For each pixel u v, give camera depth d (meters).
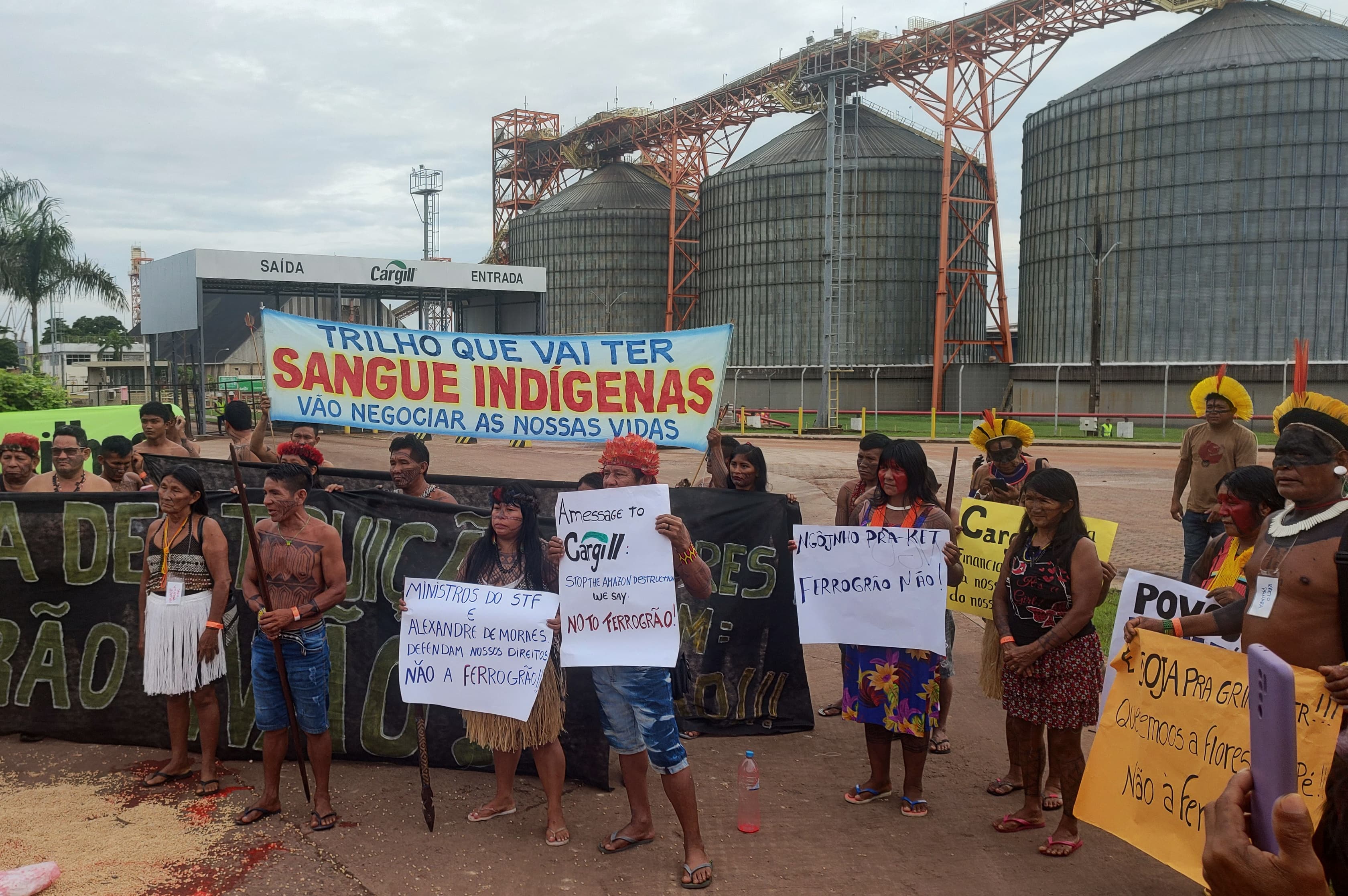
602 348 6.66
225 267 39.47
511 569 4.80
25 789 5.21
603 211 76.94
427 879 4.25
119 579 5.90
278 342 6.62
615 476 4.60
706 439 6.64
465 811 5.03
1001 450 6.33
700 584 4.57
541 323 48.03
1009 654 4.67
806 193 65.12
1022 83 51.47
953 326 64.94
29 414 12.83
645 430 6.68
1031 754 4.80
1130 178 52.69
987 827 4.90
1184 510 8.82
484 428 6.73
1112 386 53.50
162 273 43.59
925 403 63.81
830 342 47.47
